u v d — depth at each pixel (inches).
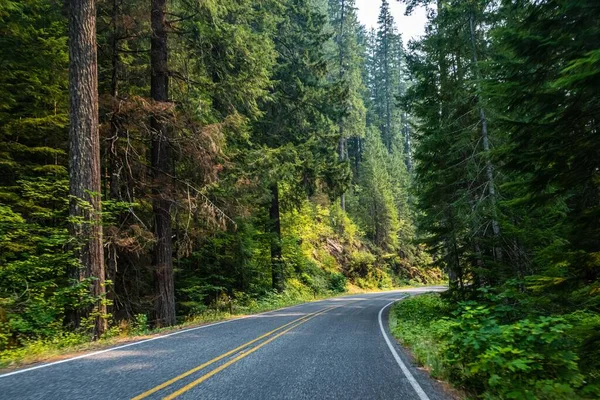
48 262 400.5
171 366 254.4
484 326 244.8
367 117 2965.1
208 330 455.5
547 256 297.3
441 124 596.1
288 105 957.2
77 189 404.8
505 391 199.9
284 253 1188.5
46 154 559.5
